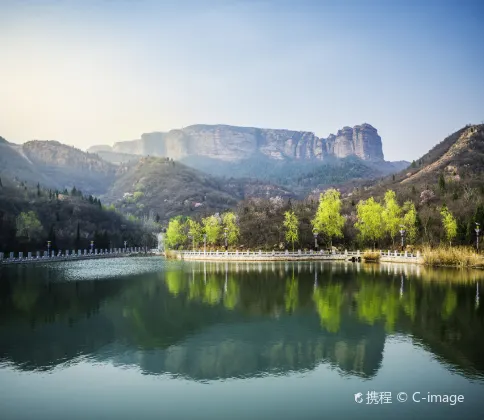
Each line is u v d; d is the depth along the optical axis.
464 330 32.97
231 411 20.08
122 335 32.38
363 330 33.28
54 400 21.23
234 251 117.62
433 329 33.34
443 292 49.12
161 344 30.12
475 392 21.94
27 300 46.41
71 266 92.94
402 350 28.41
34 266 93.00
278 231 125.88
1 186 158.62
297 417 19.53
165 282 61.44
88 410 20.19
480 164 163.25
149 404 20.80
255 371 24.98
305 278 64.38
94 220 171.75
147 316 38.47
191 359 27.00
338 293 49.59
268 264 92.81
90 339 31.25
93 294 50.50
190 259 116.88
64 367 25.64
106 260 117.31
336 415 19.70
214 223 131.25
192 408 20.42
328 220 112.44
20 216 125.94
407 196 136.75
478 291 49.75
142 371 25.00
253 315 38.66
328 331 33.12
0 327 34.72
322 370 25.09
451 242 95.94
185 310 40.97
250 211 143.62
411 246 104.25
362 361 26.42
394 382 23.28
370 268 79.38
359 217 116.44
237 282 60.72
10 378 23.95
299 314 38.91
